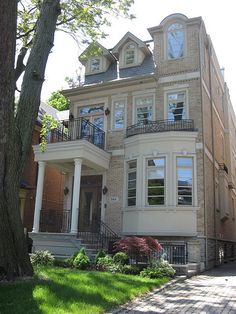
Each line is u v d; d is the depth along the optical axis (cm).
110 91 1983
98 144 1928
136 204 1712
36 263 1259
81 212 1933
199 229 1612
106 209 1834
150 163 1722
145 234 1652
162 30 1919
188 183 1662
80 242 1578
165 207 1638
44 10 1016
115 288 845
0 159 763
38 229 1723
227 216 2081
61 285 799
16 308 607
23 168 895
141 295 852
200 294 908
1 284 757
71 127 2031
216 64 2233
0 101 709
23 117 924
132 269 1166
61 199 2528
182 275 1246
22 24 1323
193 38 1845
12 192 848
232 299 842
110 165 1892
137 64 1983
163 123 1777
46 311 605
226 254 2136
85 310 641
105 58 2100
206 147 1769
